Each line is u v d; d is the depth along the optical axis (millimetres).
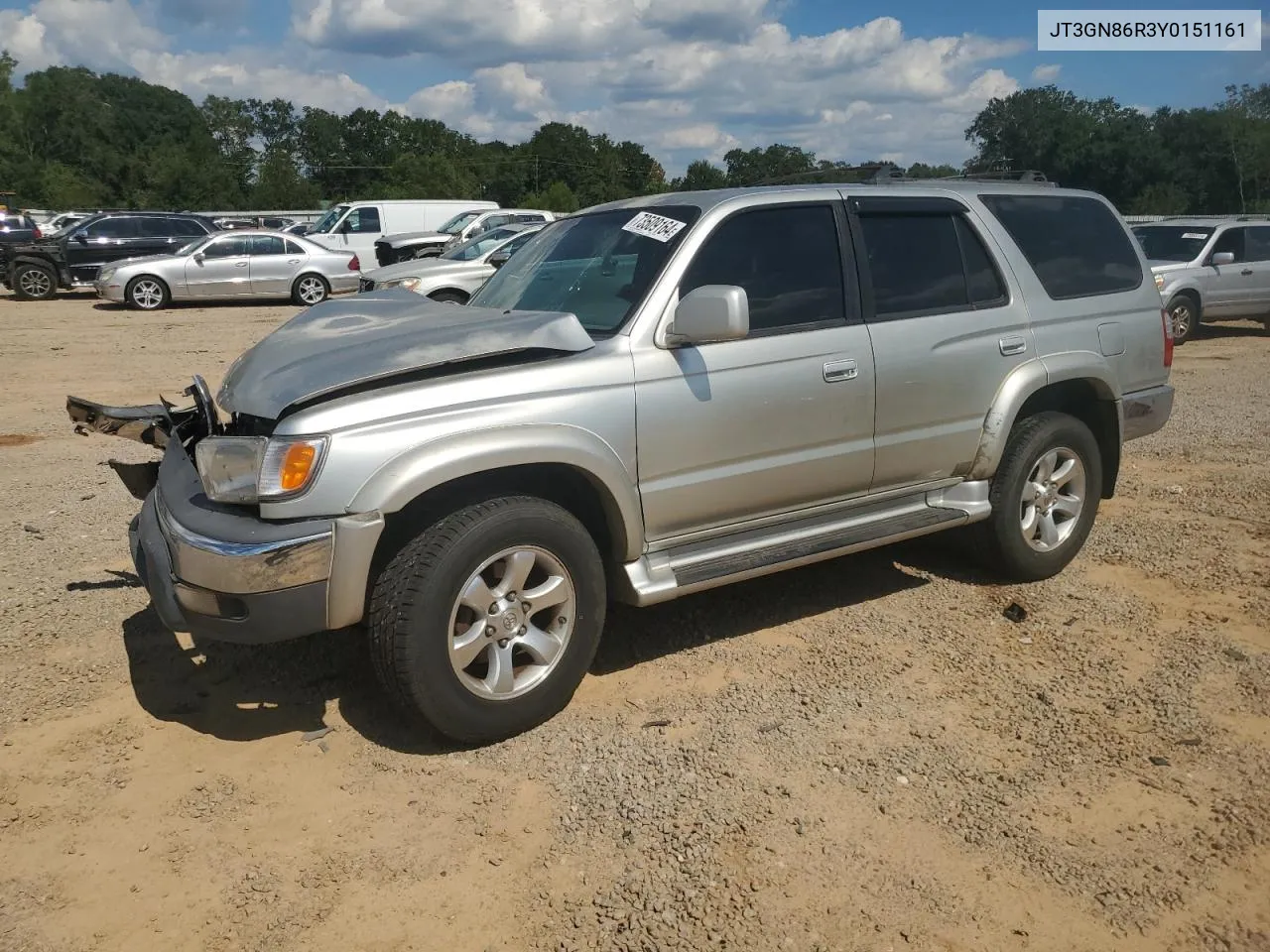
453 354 3518
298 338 3920
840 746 3627
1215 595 4984
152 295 19594
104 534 5879
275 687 4039
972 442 4773
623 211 4539
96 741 3643
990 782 3408
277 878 2936
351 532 3268
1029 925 2764
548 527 3570
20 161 74062
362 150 102938
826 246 4383
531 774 3445
